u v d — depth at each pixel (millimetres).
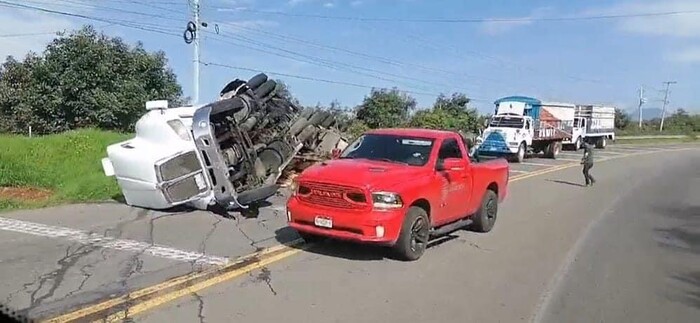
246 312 5613
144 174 10703
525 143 32188
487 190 10570
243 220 10539
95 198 12297
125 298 5793
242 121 11992
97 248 7906
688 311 6277
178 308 5613
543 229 11156
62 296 5773
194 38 27078
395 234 7637
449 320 5711
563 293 6820
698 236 10844
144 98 31172
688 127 99938
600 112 48031
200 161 10750
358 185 7559
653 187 20406
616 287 7156
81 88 29766
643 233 11062
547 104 36594
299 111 15594
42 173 14742
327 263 7641
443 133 9445
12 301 5570
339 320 5535
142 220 10102
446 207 8922
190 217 10547
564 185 20266
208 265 7242
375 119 45438
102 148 18750
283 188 14766
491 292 6734
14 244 7988
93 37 30750
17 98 29797
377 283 6848
